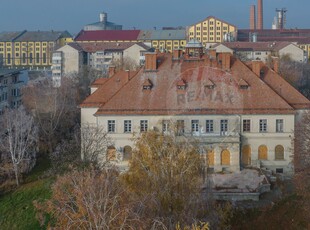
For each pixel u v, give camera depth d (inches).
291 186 4458.7
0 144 4950.8
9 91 7682.1
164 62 5152.6
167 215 2669.8
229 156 4729.3
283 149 4825.3
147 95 4938.5
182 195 2810.0
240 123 4805.6
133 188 2792.8
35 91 6752.0
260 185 4328.3
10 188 4667.8
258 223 3870.6
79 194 2388.0
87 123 5027.1
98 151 4579.2
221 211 3016.7
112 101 4904.0
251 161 4840.1
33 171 5044.3
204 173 3137.3
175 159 2950.3
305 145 4357.8
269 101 4852.4
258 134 4808.1
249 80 4992.6
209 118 4808.1
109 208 2255.2
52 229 2418.8
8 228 4065.0
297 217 3848.4
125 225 2207.2
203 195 2994.6
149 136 3083.2
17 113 5315.0
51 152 5344.5
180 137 4151.1
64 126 6136.8
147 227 2349.9
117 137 4837.6
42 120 5954.7
